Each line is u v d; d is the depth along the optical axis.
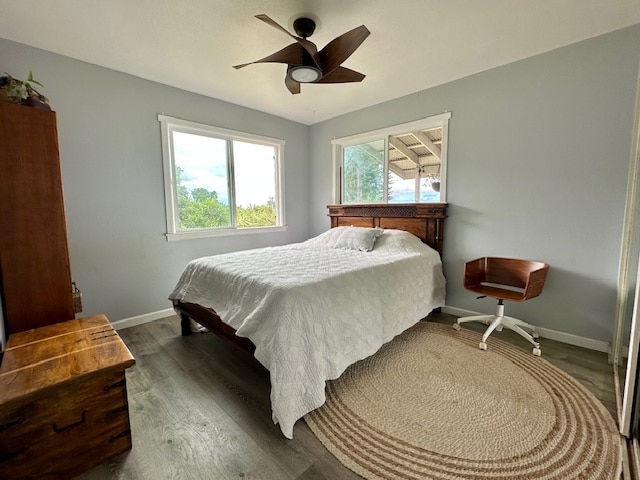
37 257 1.73
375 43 2.24
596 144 2.22
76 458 1.24
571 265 2.38
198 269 2.39
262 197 4.05
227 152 3.62
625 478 1.19
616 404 1.63
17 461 1.12
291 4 1.79
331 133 4.16
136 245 2.88
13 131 1.63
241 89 3.10
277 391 1.43
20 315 1.69
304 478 1.22
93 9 1.82
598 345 2.29
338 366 1.70
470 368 2.03
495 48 2.32
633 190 2.00
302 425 1.52
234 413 1.62
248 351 1.84
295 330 1.53
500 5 1.81
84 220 2.57
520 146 2.56
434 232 3.08
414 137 3.38
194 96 3.18
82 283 2.59
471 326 2.79
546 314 2.53
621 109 2.11
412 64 2.58
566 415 1.55
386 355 2.23
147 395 1.78
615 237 2.19
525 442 1.38
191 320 2.68
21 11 1.83
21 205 1.67
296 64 1.91
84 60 2.47
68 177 2.46
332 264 2.28
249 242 3.86
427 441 1.40
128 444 1.38
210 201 3.48
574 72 2.27
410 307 2.48
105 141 2.63
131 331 2.74
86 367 1.28
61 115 2.40
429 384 1.85
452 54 2.41
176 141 3.16
